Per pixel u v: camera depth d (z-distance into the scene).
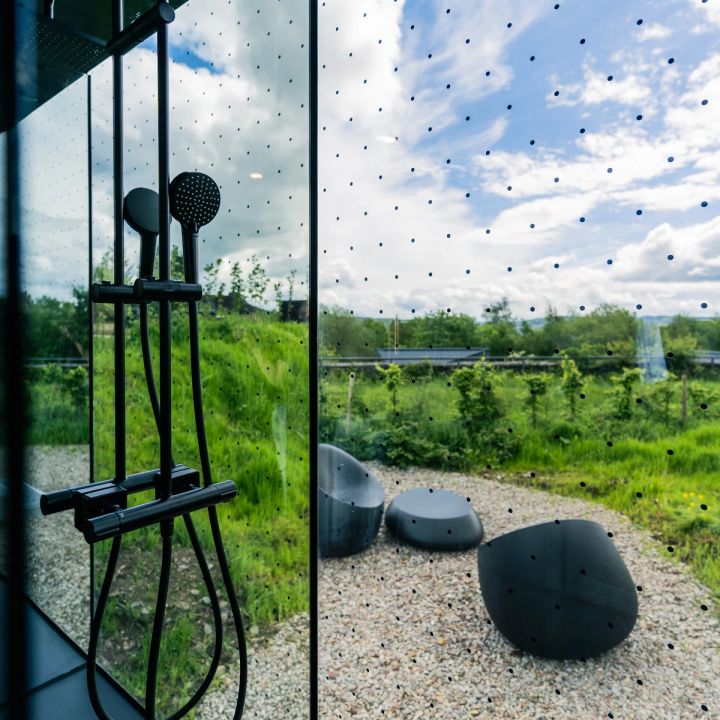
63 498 0.81
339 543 1.24
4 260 1.50
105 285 0.83
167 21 0.80
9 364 1.53
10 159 1.48
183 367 1.56
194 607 1.49
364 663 1.19
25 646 1.56
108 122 1.71
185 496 0.87
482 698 0.98
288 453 1.34
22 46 1.46
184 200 0.87
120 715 1.57
